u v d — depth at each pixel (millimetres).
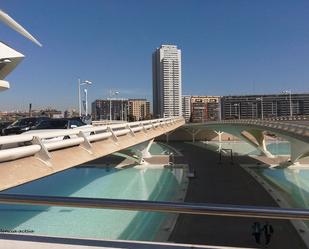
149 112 183500
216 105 196875
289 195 37125
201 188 39719
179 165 56375
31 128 28781
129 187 38969
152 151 85062
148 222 23844
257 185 41781
